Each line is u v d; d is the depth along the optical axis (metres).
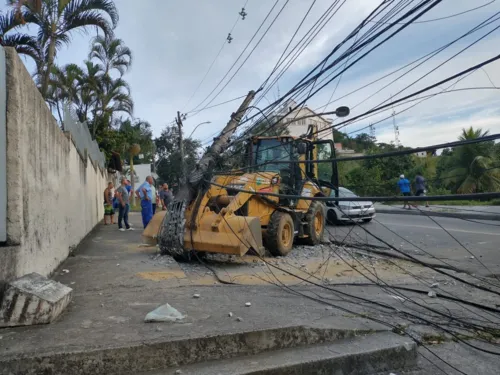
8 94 5.10
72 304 5.16
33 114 6.12
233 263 8.48
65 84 24.22
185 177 9.02
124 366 3.63
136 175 40.19
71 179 10.13
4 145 5.04
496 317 5.09
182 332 4.01
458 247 10.05
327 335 4.28
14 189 5.07
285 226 9.52
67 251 8.98
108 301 5.33
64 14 15.02
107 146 28.73
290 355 3.95
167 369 3.71
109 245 10.87
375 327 4.53
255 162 10.59
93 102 27.59
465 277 7.11
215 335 3.92
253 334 4.04
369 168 11.91
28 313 4.26
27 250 5.46
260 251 8.11
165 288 6.18
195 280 6.95
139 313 4.74
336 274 7.48
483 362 4.09
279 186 9.68
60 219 8.20
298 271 7.74
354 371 3.92
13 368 3.41
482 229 12.95
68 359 3.52
